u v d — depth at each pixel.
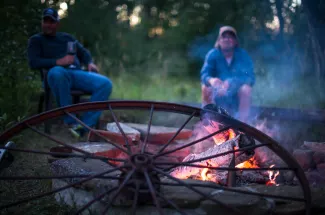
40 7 7.22
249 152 3.42
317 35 5.28
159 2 13.14
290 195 2.95
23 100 5.66
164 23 13.01
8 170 3.97
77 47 5.81
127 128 4.54
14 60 5.96
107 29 11.48
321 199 2.93
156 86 9.02
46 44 5.49
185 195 2.78
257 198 2.80
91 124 5.17
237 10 11.58
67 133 5.58
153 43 12.25
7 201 3.26
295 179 3.47
